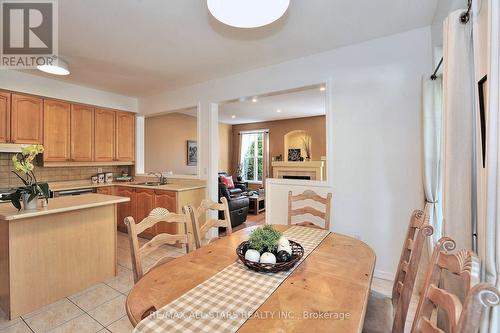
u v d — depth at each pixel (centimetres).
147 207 401
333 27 238
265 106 579
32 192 211
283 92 329
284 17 221
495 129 98
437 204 213
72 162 411
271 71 329
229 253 152
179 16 219
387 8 209
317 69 296
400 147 252
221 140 820
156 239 150
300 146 747
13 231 201
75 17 219
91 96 429
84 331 185
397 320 124
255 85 344
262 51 289
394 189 256
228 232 200
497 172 98
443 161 152
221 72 356
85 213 247
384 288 244
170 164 639
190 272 126
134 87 426
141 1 198
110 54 295
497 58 97
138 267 134
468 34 135
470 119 134
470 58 134
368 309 139
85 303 221
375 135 263
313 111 634
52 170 418
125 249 361
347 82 277
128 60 313
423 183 228
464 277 73
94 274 253
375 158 264
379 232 263
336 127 284
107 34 249
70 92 402
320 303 99
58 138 392
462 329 58
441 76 211
